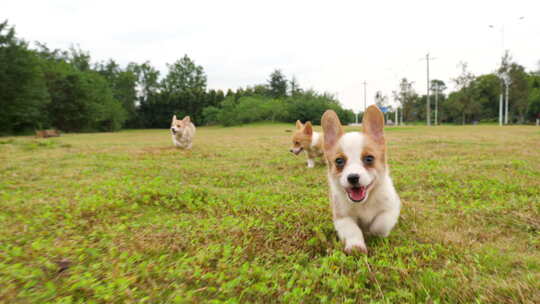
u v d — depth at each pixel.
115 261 0.53
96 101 11.62
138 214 0.81
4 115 7.09
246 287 0.44
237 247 0.57
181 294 0.42
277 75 19.09
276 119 14.39
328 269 0.48
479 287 0.41
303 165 1.59
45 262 0.51
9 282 0.45
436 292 0.41
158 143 3.18
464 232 0.64
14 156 1.85
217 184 1.18
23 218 0.75
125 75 14.69
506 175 1.13
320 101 15.39
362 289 0.43
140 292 0.43
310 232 0.66
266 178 1.25
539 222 0.65
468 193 0.93
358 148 0.58
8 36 7.12
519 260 0.49
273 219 0.74
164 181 1.20
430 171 1.24
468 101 11.80
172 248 0.58
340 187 0.59
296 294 0.41
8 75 7.02
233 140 3.48
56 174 1.31
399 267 0.48
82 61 13.66
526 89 10.93
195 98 14.73
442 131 4.37
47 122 9.41
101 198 0.90
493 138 2.78
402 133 3.96
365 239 0.63
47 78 9.86
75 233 0.67
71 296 0.41
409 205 0.84
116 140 3.90
